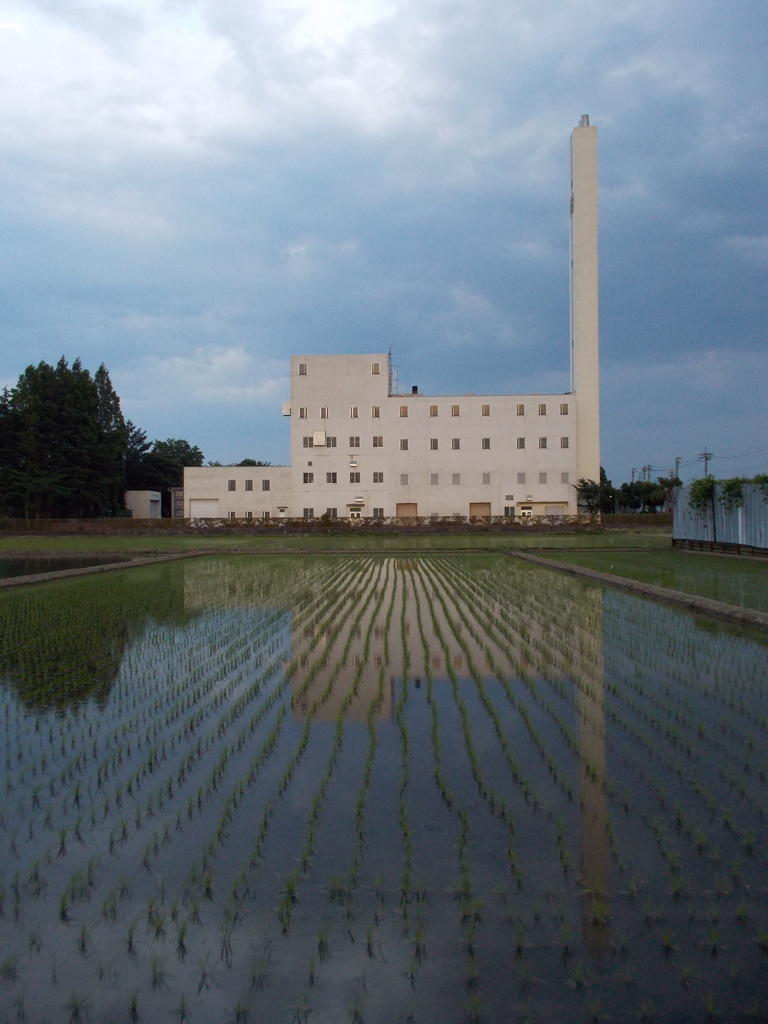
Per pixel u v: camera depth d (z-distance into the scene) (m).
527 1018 4.06
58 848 5.82
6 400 81.31
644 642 13.61
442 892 5.18
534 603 19.27
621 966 4.43
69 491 79.62
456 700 9.83
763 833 5.86
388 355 75.75
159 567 33.38
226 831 6.05
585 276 73.44
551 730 8.45
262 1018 4.11
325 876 5.39
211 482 77.62
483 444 74.81
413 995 4.25
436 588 23.11
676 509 41.91
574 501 74.06
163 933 4.81
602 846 5.72
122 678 11.37
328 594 21.95
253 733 8.53
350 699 9.97
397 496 75.12
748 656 12.31
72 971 4.49
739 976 4.32
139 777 7.21
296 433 75.88
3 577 28.97
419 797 6.67
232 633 15.36
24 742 8.30
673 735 8.16
